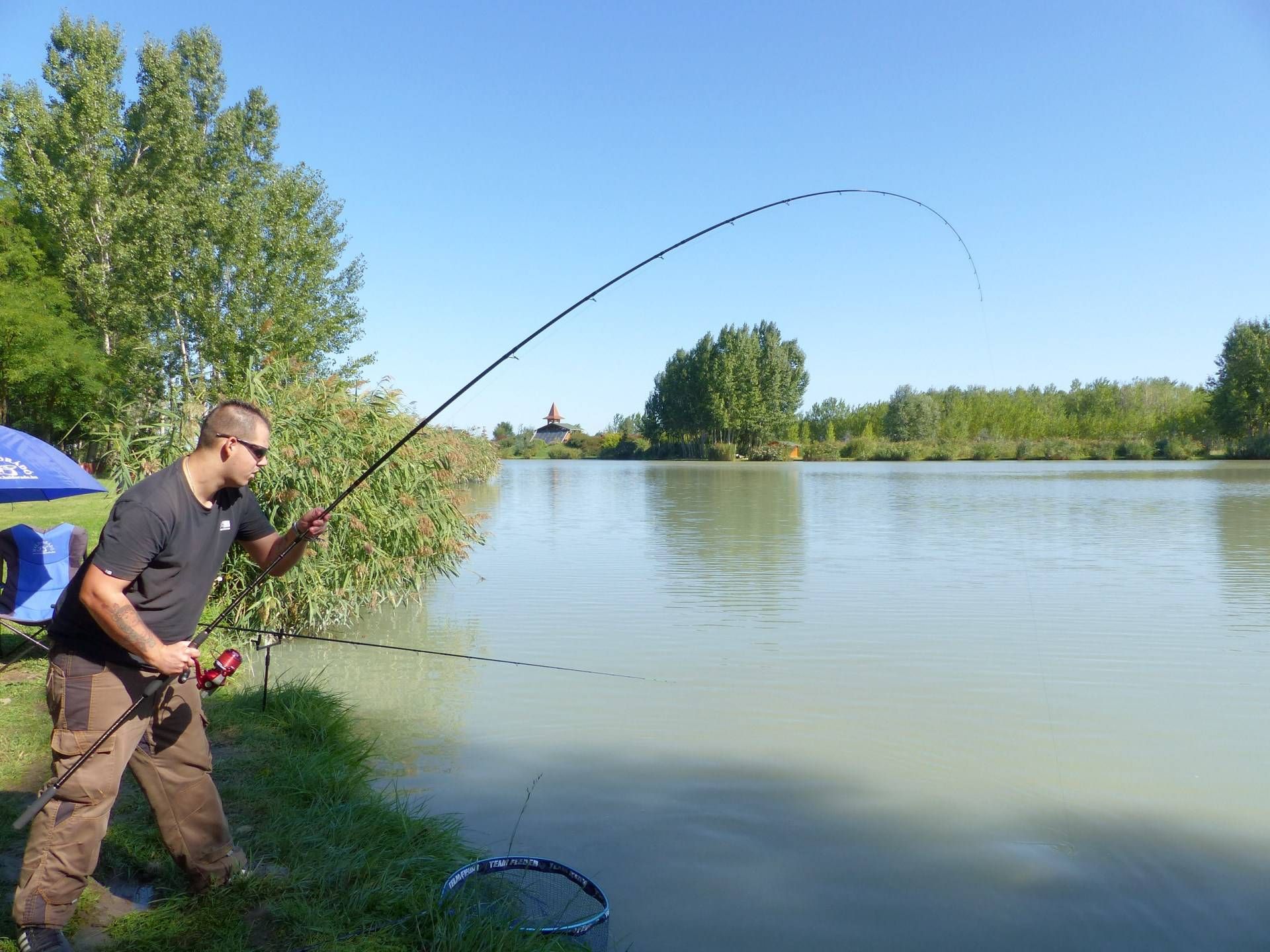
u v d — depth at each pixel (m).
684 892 3.22
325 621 7.68
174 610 2.59
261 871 3.04
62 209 26.56
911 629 7.55
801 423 82.38
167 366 26.98
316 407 7.78
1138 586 9.59
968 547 13.01
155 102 27.27
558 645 7.05
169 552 2.53
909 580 10.04
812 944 2.89
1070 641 7.09
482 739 4.83
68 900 2.46
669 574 10.59
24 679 5.27
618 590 9.50
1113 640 7.11
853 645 7.03
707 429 77.25
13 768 3.85
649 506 21.47
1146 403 72.94
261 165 27.61
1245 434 63.16
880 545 13.33
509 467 55.12
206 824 2.82
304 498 7.30
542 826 3.74
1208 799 4.06
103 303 26.95
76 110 27.27
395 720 5.15
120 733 2.50
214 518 2.67
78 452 17.14
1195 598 8.82
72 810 2.46
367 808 3.63
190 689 2.78
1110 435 67.31
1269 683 5.88
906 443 68.94
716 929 2.98
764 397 76.75
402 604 8.73
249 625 7.18
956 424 71.69
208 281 26.28
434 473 8.85
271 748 4.29
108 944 2.56
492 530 15.88
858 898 3.19
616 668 6.31
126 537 2.40
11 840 3.17
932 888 3.27
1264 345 61.38
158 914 2.72
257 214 26.69
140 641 2.40
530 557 12.09
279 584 7.24
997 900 3.19
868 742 4.80
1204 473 38.44
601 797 4.05
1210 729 5.00
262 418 2.65
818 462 66.31
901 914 3.09
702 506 21.56
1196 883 3.32
